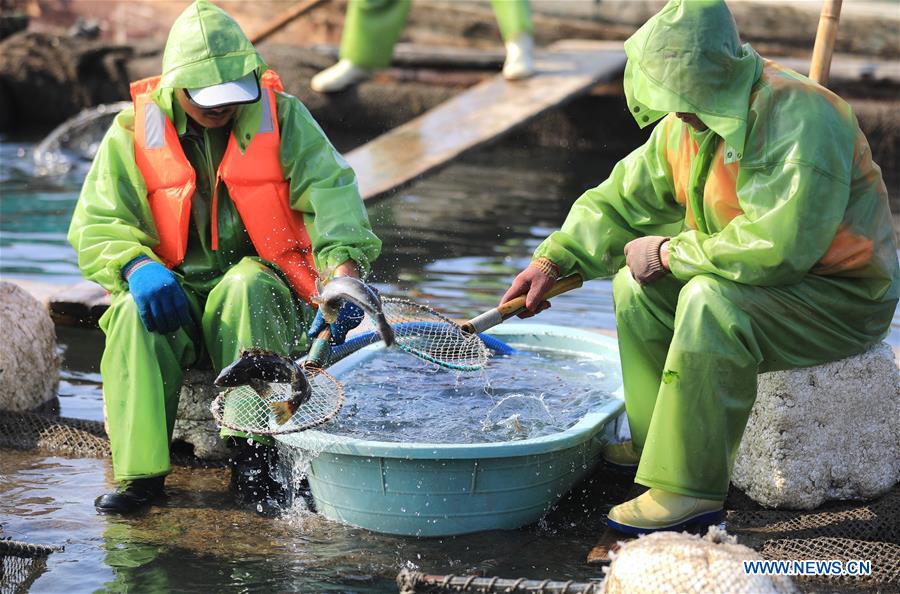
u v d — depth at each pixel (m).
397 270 13.34
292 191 8.13
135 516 7.42
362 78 22.16
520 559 6.86
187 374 8.38
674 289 7.50
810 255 6.71
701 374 6.73
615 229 7.96
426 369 8.99
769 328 6.91
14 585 6.35
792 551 6.87
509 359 9.41
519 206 17.09
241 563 6.72
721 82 6.77
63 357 10.68
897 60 23.45
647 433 7.55
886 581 6.65
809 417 7.28
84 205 7.94
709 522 6.95
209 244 8.24
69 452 8.59
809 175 6.63
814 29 23.67
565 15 25.47
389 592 6.38
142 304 7.48
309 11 21.36
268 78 8.25
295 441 7.07
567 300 12.67
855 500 7.55
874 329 7.33
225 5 27.77
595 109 21.91
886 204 7.22
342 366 8.73
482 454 6.81
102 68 23.33
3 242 14.47
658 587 5.06
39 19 29.55
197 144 8.02
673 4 6.89
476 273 13.34
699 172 7.20
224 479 8.15
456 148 16.92
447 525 7.12
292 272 8.16
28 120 23.91
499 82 20.25
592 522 7.47
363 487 7.08
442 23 26.06
